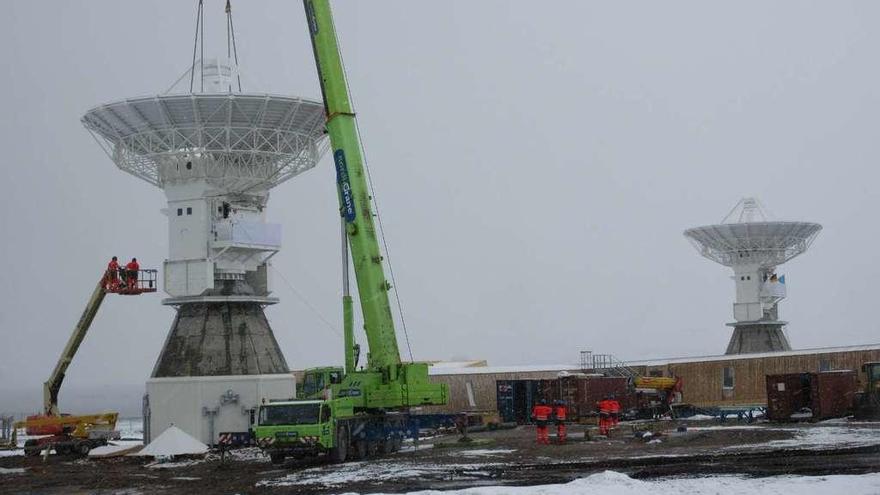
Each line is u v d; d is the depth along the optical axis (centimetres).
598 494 2802
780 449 4178
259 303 6525
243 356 6231
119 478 4216
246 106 6128
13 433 6869
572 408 7094
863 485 2830
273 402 4388
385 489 3291
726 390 8881
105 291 6384
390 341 4753
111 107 6144
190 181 6303
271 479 3809
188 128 6191
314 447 4269
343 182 4784
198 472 4347
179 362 6197
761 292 11544
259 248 6384
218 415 6053
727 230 11431
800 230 11431
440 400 4791
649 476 3347
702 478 3209
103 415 6150
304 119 6394
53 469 4828
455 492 2916
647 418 7650
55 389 6569
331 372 5291
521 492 2870
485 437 6022
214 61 6444
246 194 6456
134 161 6506
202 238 6281
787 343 11744
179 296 6309
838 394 6312
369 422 4700
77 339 6544
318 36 4856
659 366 9362
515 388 7612
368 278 4716
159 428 6119
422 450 5056
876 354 8119
